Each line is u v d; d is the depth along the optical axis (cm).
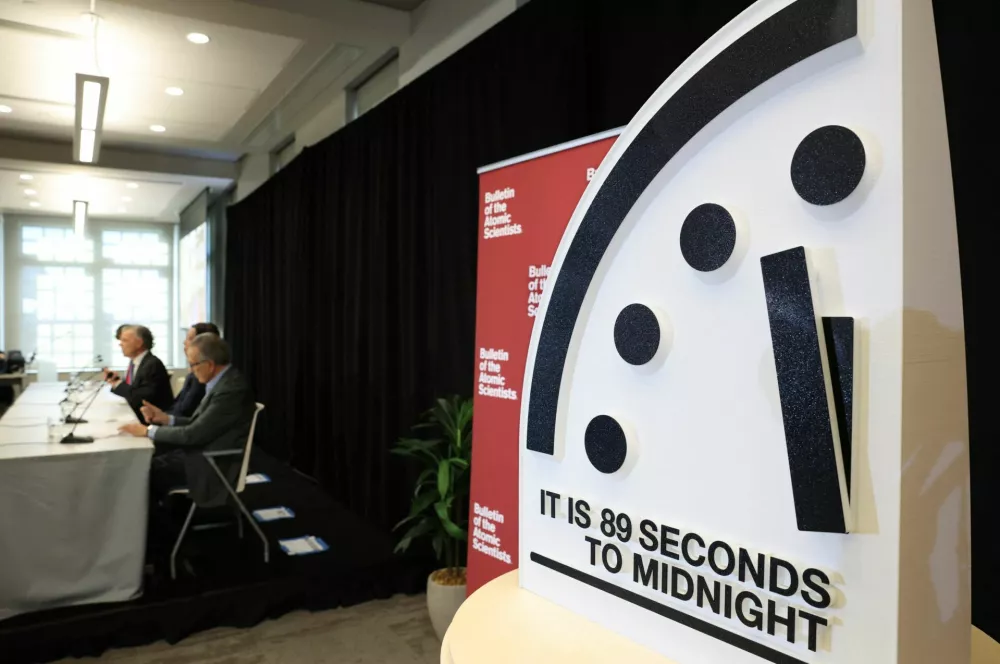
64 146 704
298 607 287
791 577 72
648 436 87
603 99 232
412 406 351
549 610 101
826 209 70
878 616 66
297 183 564
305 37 398
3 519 247
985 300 133
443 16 357
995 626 132
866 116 67
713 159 80
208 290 914
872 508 67
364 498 411
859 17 66
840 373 68
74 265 1055
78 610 254
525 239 196
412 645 254
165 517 375
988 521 133
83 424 343
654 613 87
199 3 357
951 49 138
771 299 72
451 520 255
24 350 1023
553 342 101
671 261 84
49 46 423
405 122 367
